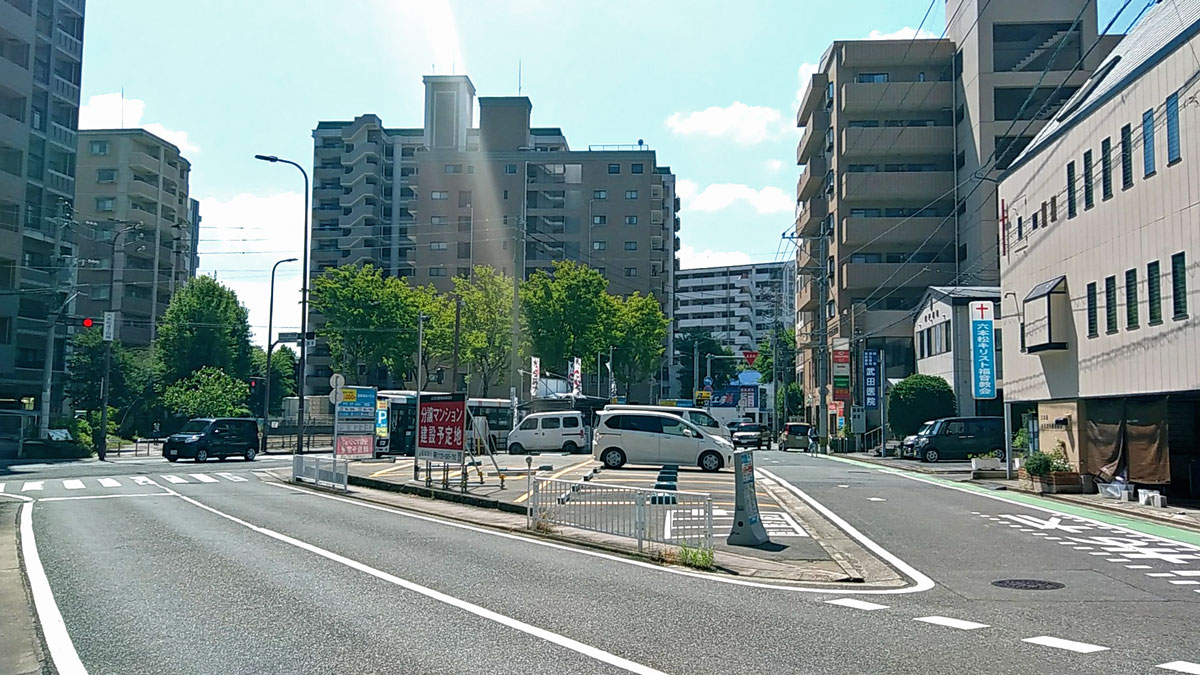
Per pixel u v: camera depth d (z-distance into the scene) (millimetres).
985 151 50750
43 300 53094
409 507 18297
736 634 7391
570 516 14211
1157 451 19562
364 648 6773
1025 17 51062
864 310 55500
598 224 85688
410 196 95000
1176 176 18141
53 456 40625
